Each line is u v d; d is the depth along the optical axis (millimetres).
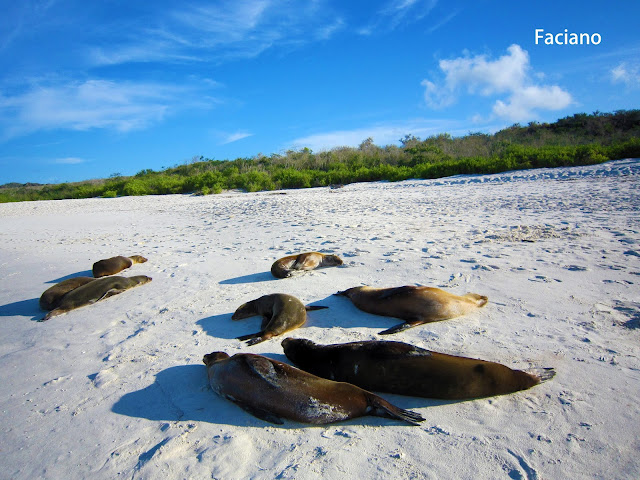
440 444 2686
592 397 3076
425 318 4566
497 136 43531
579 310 4605
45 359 4344
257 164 42969
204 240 10234
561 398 3090
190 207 19234
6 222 17453
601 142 33062
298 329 4605
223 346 4301
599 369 3436
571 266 6105
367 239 8742
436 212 12211
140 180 40094
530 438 2693
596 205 11250
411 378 3211
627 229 8156
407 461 2543
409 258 7020
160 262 8172
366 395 3061
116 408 3328
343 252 7789
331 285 6047
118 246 10273
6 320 5707
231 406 3244
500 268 6219
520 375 3229
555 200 12766
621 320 4277
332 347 3557
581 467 2430
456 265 6496
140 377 3775
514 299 5062
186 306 5586
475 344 3979
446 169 25891
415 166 31031
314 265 6824
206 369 3775
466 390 3141
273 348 4137
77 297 5980
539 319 4461
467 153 35781
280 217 13023
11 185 81688
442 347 3949
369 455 2615
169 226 13320
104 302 6082
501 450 2596
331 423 2973
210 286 6398
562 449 2580
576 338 3979
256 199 21109
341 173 29766
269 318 4766
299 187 29484
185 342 4473
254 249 8672
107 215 18031
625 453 2516
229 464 2605
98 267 7406
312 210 14289
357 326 4598
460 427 2848
